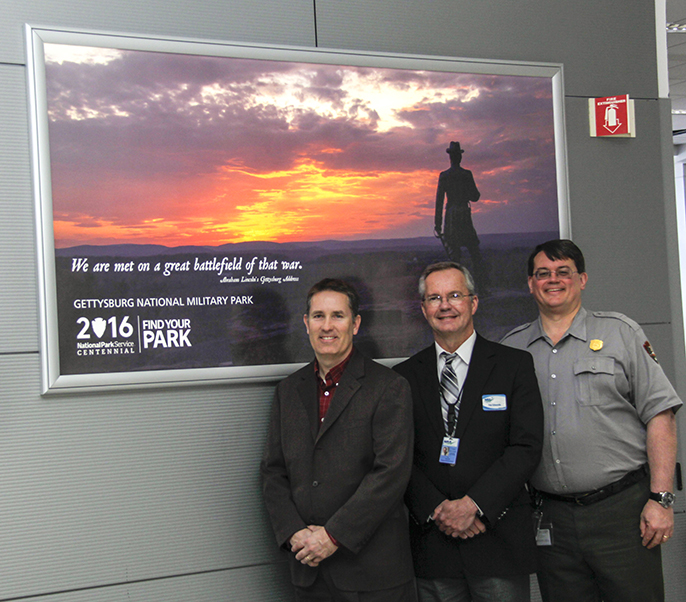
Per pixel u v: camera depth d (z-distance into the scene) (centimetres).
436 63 275
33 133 232
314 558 204
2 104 233
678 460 300
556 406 233
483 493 206
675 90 844
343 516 201
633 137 306
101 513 236
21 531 229
